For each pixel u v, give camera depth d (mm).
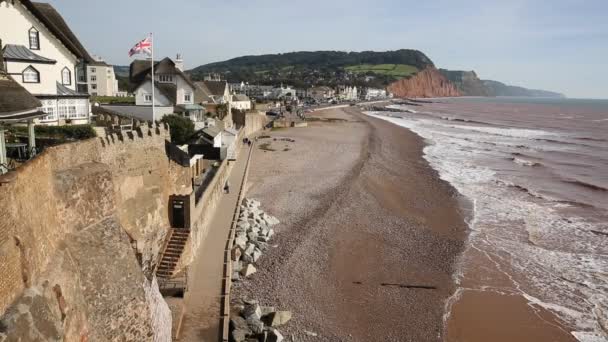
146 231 24031
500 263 30891
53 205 13320
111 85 101375
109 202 16125
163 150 26391
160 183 25688
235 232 31234
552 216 40781
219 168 39125
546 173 59156
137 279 15695
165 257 24188
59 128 27156
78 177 14680
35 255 11391
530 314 24953
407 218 39125
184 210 25797
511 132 111250
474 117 166875
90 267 14172
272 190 45688
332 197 43688
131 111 53344
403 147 78000
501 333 23281
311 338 21797
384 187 48750
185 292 21734
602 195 48625
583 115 192625
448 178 54531
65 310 11906
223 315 19984
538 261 31297
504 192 48625
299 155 65812
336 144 78375
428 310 25078
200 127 50344
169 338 17891
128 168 22922
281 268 28484
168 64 64312
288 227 35688
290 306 24344
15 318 9711
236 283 26172
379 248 32625
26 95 19578
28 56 32281
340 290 26594
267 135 87750
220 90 100250
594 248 33656
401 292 26781
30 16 32844
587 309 25484
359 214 39469
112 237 15586
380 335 22703
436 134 102188
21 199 10945
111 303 14336
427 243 33844
